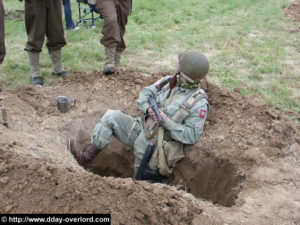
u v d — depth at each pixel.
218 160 3.45
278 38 8.49
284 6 12.20
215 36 8.41
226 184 3.39
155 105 3.31
